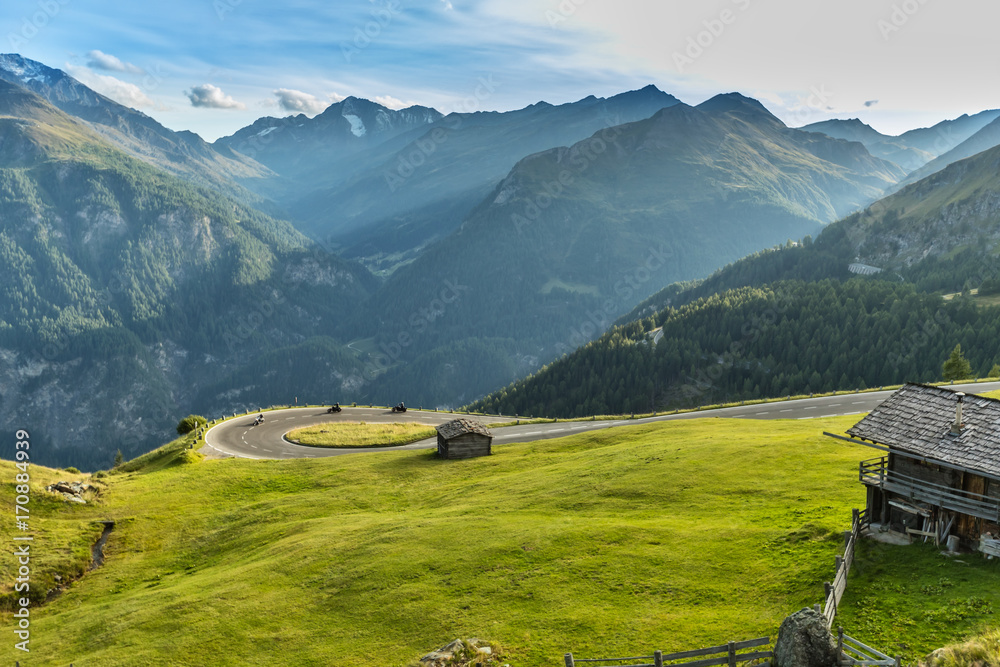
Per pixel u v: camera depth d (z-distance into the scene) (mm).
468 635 29203
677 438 64250
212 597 39344
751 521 37094
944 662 20219
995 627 22172
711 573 31188
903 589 26094
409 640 30000
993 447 28109
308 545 46625
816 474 43500
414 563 38969
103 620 39594
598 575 33031
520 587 33219
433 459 73688
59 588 47906
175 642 33750
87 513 59969
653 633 26688
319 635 32281
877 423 32656
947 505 28516
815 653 21266
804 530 33344
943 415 31297
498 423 104250
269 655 31094
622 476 50844
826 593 25203
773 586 28656
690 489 44781
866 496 34781
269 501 62719
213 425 104812
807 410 91750
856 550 29828
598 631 27594
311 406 127375
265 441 92625
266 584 40438
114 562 51719
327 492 64062
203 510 61844
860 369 180000
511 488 54562
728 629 25875
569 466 59281
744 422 72188
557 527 40875
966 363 107000
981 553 27672
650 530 37781
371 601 35031
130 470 83375
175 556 52312
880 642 22750
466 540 41344
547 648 26844
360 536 46500
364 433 95625
